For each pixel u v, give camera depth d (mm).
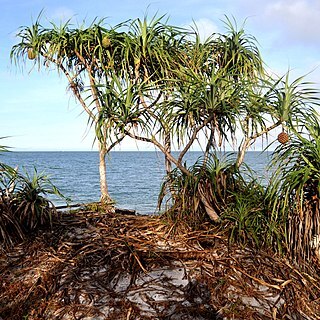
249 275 3225
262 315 2871
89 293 3010
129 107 3793
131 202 14320
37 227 4156
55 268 3346
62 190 19375
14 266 3443
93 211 4824
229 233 3744
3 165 4012
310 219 3447
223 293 3045
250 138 4059
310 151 3475
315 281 3332
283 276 3295
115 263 3354
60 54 4867
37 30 4871
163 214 4258
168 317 2791
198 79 3914
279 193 3525
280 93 3678
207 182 3980
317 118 3617
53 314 2859
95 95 4637
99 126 3754
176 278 3174
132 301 2924
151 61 4547
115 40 4652
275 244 3645
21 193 4223
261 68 4547
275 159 3547
